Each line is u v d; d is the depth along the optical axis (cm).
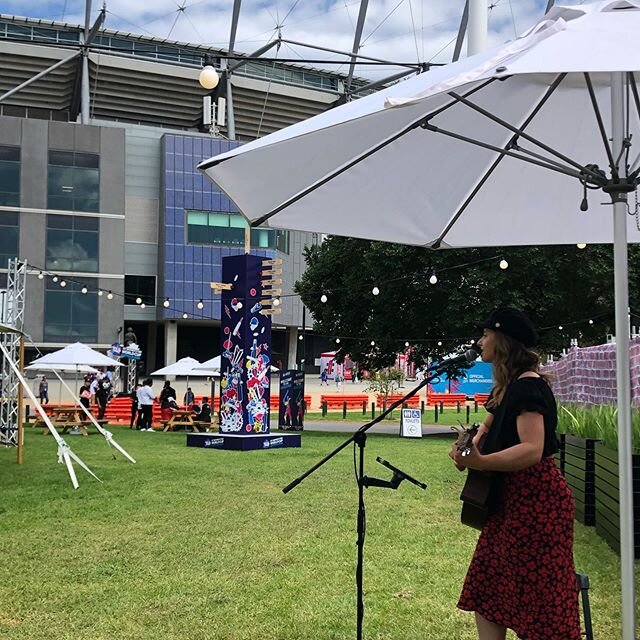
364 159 431
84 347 2444
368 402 4416
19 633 471
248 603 531
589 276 2239
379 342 2603
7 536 743
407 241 501
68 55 6041
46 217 5312
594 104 359
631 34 289
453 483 1088
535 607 322
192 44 6356
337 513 855
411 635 465
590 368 1680
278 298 1712
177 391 5097
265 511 869
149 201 5922
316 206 458
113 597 546
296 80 6938
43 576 600
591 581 587
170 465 1322
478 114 426
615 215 376
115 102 6544
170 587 570
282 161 404
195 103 6631
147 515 848
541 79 407
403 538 730
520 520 328
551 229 507
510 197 488
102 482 1105
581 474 838
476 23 1250
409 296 2450
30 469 1265
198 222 5878
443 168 455
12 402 1781
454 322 2275
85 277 5372
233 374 1717
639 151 453
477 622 346
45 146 5328
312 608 519
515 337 345
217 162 392
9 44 5912
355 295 2570
